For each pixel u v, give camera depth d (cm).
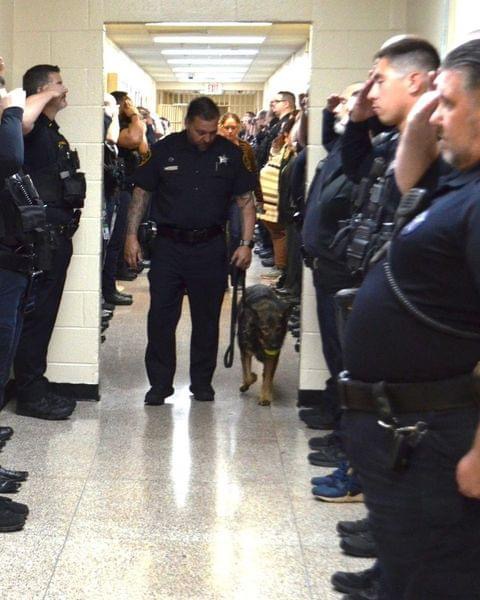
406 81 263
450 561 175
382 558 184
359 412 183
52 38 467
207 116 456
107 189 569
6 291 359
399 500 176
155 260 479
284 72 816
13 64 468
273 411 482
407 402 174
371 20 463
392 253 176
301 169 491
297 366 582
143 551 303
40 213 359
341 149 308
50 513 333
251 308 491
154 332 482
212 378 548
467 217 161
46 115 429
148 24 469
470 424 169
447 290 167
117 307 749
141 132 662
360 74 466
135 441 422
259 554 304
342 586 277
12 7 463
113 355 594
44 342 454
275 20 464
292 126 649
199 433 439
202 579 285
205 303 486
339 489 352
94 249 480
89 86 469
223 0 463
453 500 171
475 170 167
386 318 175
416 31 430
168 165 468
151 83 1110
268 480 376
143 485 365
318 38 465
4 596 269
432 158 188
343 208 358
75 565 291
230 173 474
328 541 316
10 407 469
